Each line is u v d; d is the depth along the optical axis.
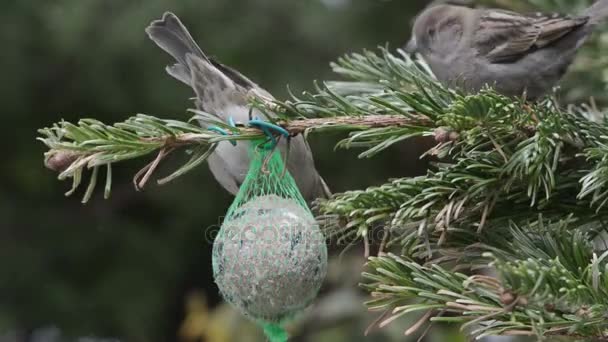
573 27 6.52
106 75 13.20
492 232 5.03
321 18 13.14
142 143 4.98
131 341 13.92
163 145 5.02
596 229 5.28
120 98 13.30
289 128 5.15
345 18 13.30
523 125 5.00
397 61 6.09
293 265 5.73
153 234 14.41
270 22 13.16
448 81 6.89
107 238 14.27
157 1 12.96
